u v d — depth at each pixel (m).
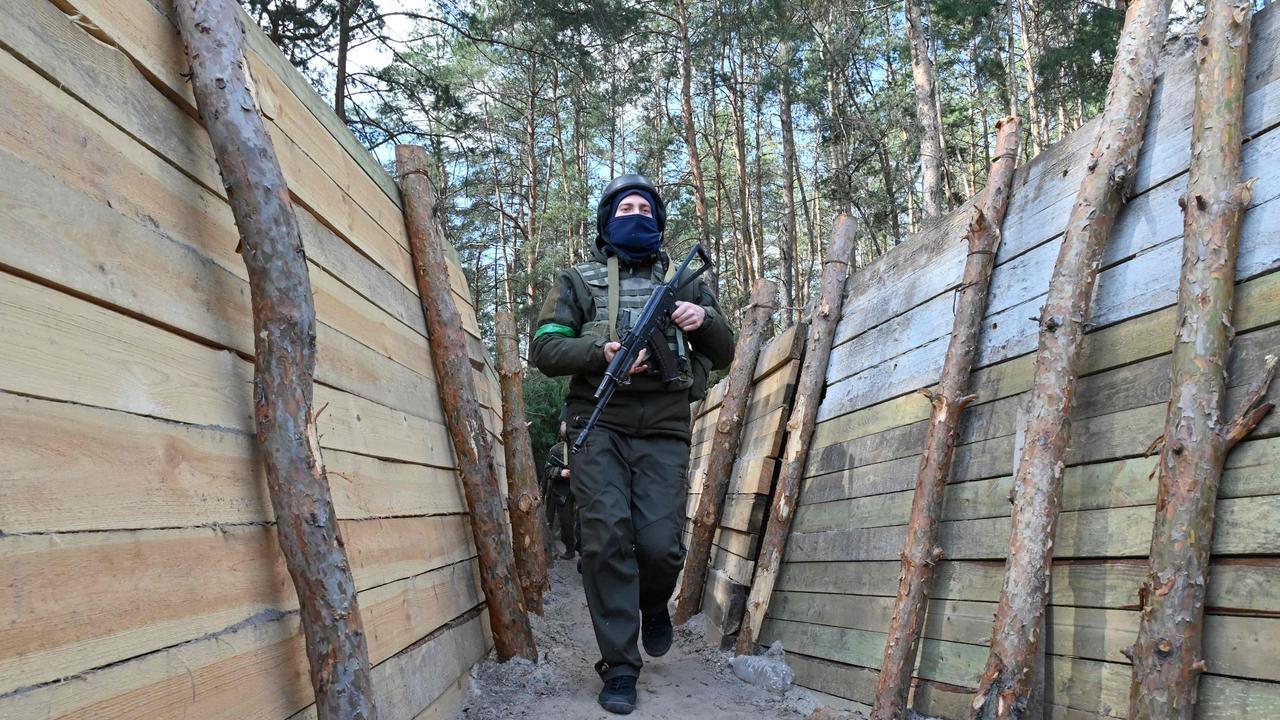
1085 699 2.29
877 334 4.10
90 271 1.49
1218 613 1.95
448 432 3.87
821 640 3.68
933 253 3.78
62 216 1.45
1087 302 2.56
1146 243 2.48
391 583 2.62
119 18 1.77
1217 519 2.01
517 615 3.79
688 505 7.58
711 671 4.09
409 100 15.84
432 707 2.80
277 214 1.95
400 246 3.86
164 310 1.71
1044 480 2.46
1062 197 2.95
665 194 26.23
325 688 1.86
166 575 1.52
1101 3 17.52
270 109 2.50
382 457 2.81
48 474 1.29
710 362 3.89
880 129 19.44
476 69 29.39
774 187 33.97
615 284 3.69
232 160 1.92
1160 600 1.98
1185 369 2.08
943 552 3.06
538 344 3.63
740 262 27.11
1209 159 2.19
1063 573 2.46
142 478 1.51
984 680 2.41
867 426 3.89
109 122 1.67
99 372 1.46
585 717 3.24
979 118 27.98
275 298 1.93
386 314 3.32
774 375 5.13
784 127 22.23
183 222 1.88
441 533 3.40
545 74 28.36
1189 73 2.51
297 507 1.87
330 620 1.88
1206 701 1.92
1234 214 2.13
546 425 13.22
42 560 1.24
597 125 29.17
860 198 19.59
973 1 17.55
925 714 2.92
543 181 31.03
